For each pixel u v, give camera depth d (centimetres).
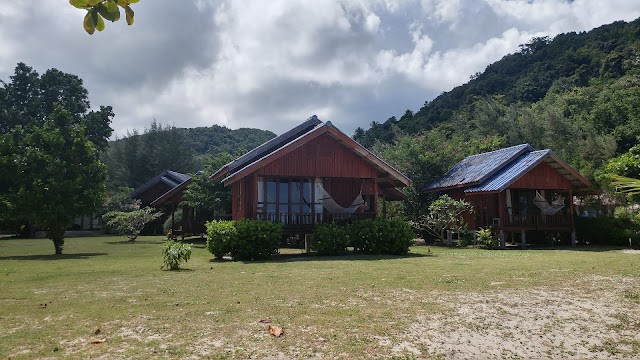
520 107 5341
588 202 2408
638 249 1883
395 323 545
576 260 1277
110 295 754
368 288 791
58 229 1750
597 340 490
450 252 1716
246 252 1438
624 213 2150
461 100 6662
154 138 5416
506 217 2088
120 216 2684
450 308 624
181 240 2764
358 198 1831
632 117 3806
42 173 1705
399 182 1966
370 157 1781
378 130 6300
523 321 557
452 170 2670
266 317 577
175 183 3722
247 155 1847
